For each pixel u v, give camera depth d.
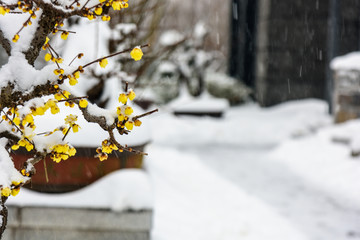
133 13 5.12
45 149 1.68
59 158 1.69
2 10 1.47
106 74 4.12
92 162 3.73
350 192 6.79
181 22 16.03
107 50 4.44
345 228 5.45
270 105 16.25
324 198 6.64
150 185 3.80
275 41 16.02
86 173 3.73
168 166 8.30
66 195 3.68
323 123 12.30
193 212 5.99
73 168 3.71
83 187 3.75
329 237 5.16
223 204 6.38
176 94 14.73
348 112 10.78
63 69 1.65
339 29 13.53
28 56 1.77
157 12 5.46
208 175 7.95
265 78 16.36
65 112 3.54
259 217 5.84
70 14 1.66
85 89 3.96
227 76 19.17
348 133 9.62
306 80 15.72
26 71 1.71
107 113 1.66
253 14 18.88
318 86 15.54
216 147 10.41
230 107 16.62
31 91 1.67
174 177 7.65
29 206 3.60
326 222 5.65
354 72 10.59
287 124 12.09
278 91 16.14
